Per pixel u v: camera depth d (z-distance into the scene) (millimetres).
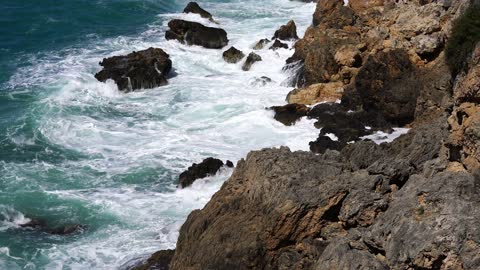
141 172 41562
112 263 32781
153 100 52688
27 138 46000
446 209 22984
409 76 45594
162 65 56469
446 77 41969
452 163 26875
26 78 55594
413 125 43406
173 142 45594
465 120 26125
